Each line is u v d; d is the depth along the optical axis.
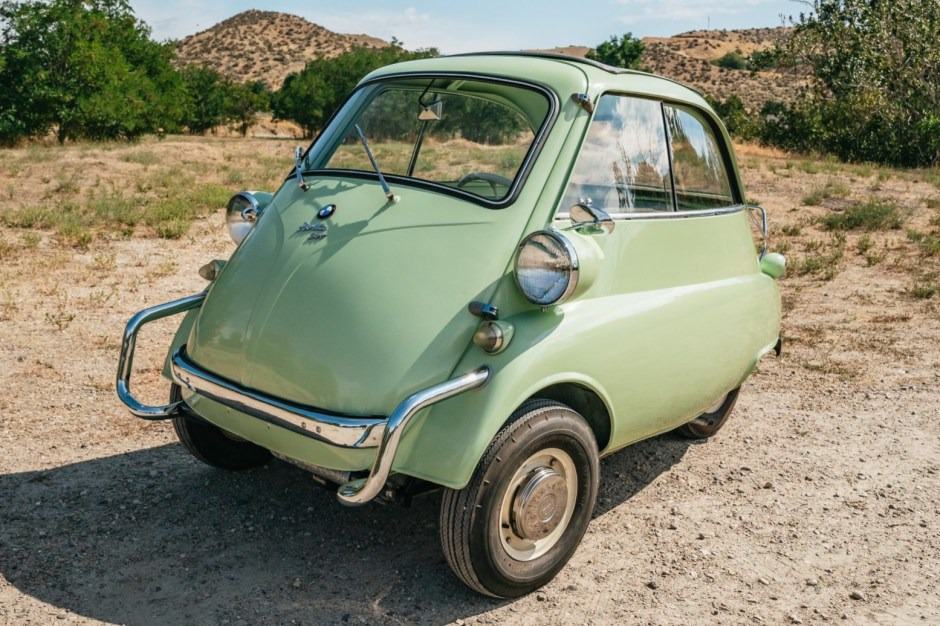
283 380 3.44
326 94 67.69
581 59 4.16
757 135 38.31
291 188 4.11
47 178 17.23
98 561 3.74
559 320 3.52
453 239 3.52
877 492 4.86
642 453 5.29
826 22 36.81
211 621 3.36
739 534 4.32
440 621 3.43
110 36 41.59
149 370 6.33
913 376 6.84
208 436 4.41
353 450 3.26
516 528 3.44
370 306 3.41
